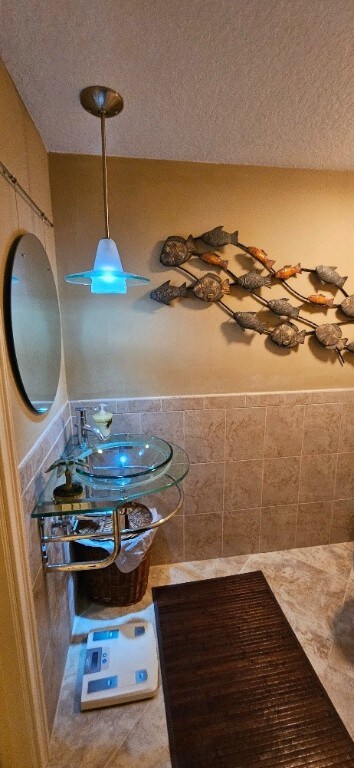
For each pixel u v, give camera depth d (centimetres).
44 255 122
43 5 73
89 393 158
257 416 174
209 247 154
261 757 102
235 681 124
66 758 102
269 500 185
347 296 170
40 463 108
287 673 127
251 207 154
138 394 163
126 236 148
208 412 168
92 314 152
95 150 136
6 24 78
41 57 88
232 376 169
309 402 177
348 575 176
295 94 103
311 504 190
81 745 105
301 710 114
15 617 87
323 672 127
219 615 151
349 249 166
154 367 161
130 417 163
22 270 97
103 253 108
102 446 138
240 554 189
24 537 89
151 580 172
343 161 149
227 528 184
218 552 186
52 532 112
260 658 132
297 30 82
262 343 168
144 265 151
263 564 183
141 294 154
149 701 117
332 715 113
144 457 136
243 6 76
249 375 170
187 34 83
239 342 166
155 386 163
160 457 132
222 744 105
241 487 180
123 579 150
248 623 148
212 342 163
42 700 99
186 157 143
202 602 158
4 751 94
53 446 125
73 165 139
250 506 184
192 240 151
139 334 157
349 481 192
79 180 140
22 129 104
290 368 173
